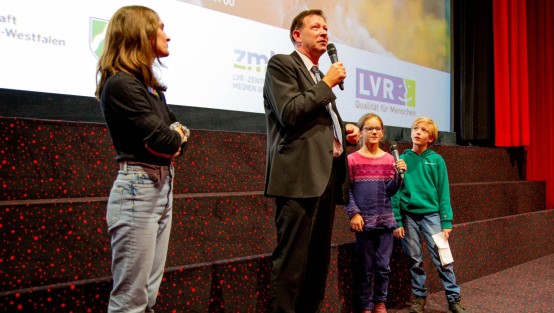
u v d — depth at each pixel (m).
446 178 2.23
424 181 2.22
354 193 2.02
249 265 1.81
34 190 1.65
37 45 1.90
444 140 3.84
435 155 2.26
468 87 3.92
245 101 2.60
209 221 1.88
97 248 1.60
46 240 1.50
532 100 4.26
